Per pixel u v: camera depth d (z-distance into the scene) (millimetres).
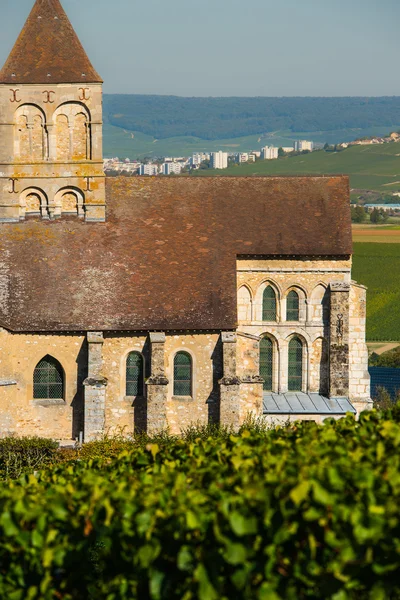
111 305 110500
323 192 124500
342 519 42812
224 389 108938
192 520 44281
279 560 43875
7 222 116062
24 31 116750
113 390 110500
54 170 115812
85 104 115125
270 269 119062
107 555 48188
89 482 51969
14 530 47781
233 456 53219
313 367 121125
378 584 41938
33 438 106688
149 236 117375
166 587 45406
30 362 109188
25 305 109562
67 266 113312
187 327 109562
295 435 57719
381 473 46688
